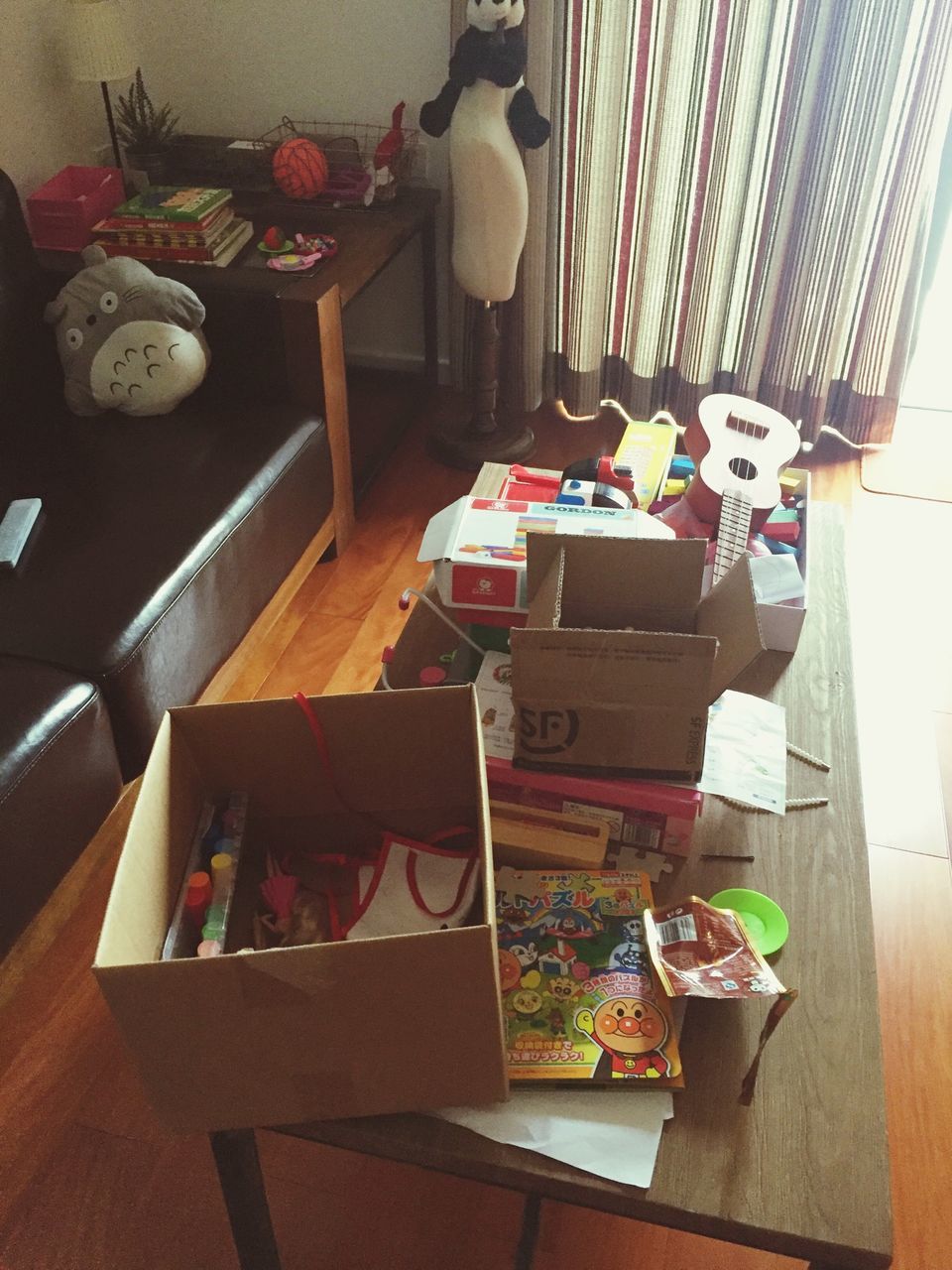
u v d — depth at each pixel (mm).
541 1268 1256
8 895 1383
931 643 2199
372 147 2791
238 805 1094
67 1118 1387
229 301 2127
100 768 1550
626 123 2516
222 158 2680
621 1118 918
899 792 1869
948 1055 1473
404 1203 1314
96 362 2037
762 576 1433
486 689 1266
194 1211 1297
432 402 3055
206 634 1780
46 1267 1250
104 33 2408
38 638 1554
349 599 2322
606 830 1135
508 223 2373
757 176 2496
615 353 2908
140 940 885
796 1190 877
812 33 2264
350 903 1118
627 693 1047
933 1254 1271
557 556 1209
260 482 1929
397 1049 841
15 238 2074
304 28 2652
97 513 1807
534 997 997
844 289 2549
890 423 2766
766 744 1277
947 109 2324
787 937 1083
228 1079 850
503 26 2162
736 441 1683
